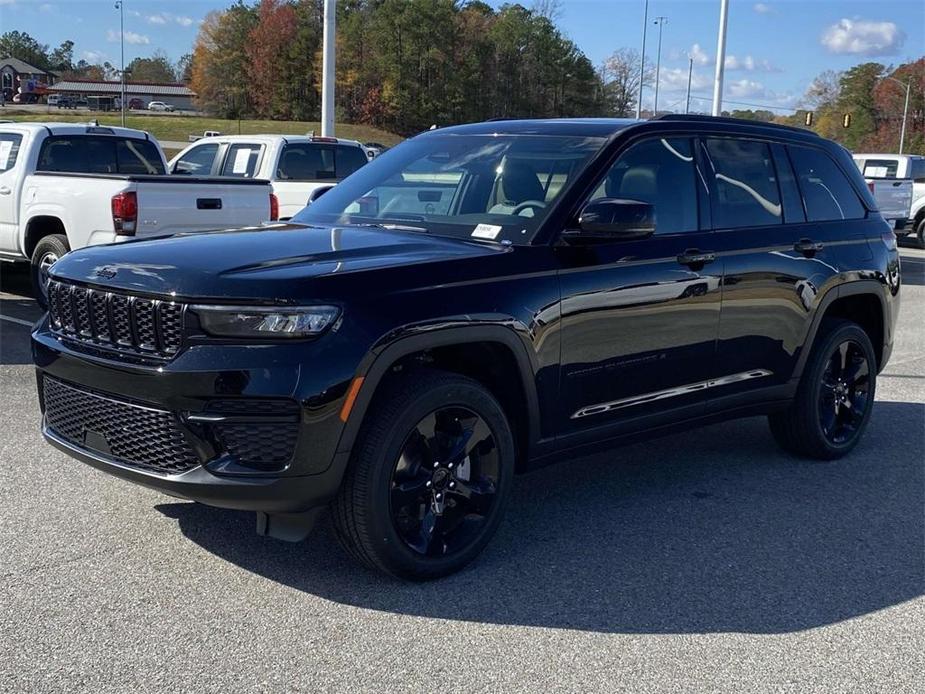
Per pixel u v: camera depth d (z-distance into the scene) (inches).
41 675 123.1
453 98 3882.9
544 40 3959.2
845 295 226.7
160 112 4886.8
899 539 182.7
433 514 155.6
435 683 125.0
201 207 360.5
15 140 404.8
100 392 148.4
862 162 924.6
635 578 160.6
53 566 156.0
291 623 139.9
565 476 216.1
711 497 203.6
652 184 188.1
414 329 144.7
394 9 3841.0
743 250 199.3
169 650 130.7
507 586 155.6
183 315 137.9
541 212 171.6
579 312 167.8
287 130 3312.0
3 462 206.5
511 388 165.9
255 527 175.0
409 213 187.3
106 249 161.6
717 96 1080.2
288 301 136.4
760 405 212.8
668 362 186.9
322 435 137.6
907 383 329.1
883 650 138.6
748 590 157.5
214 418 136.4
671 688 126.0
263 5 4205.2
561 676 128.0
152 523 175.3
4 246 406.6
